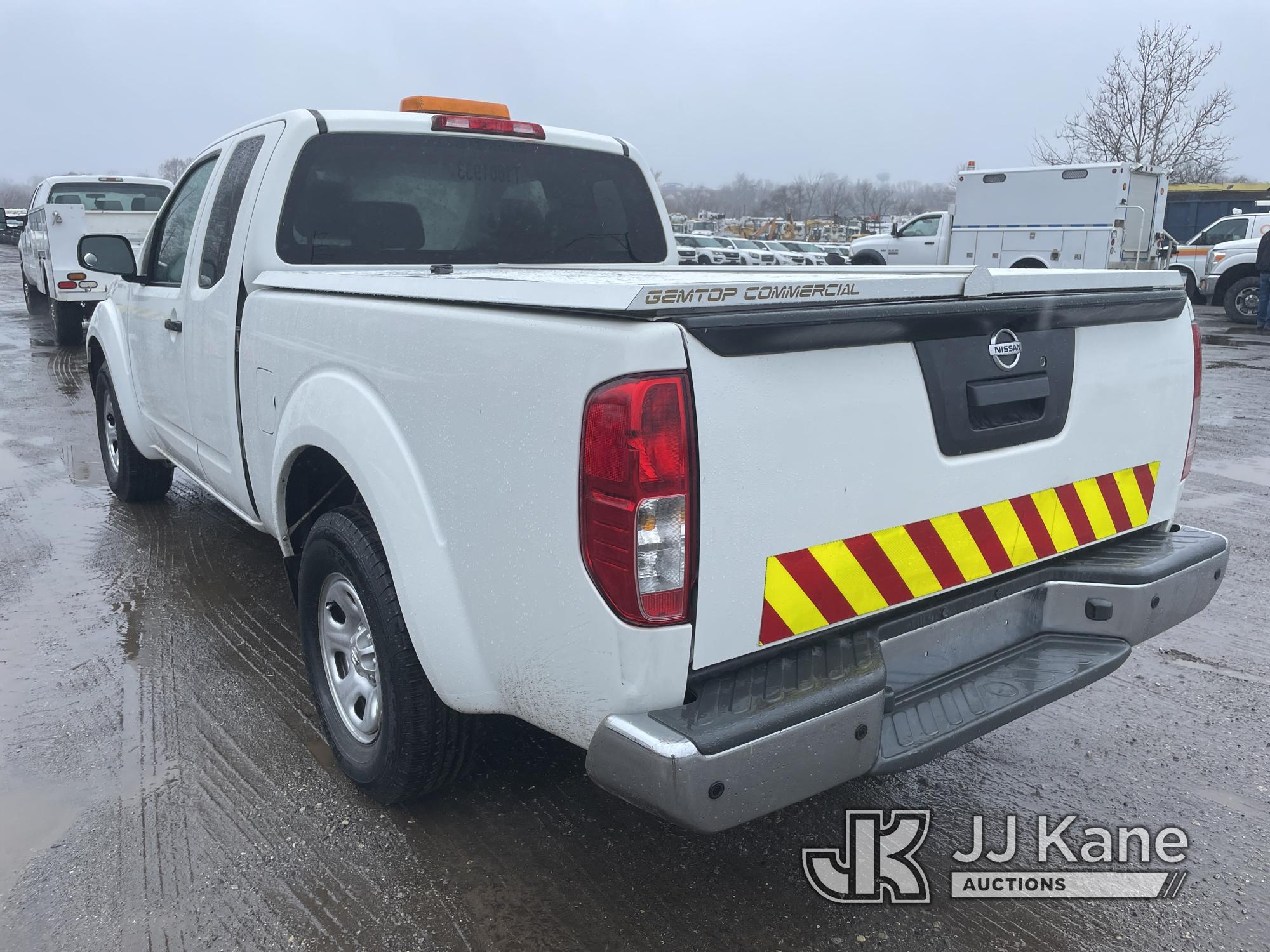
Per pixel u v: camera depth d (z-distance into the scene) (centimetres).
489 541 218
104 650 387
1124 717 346
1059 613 270
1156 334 281
